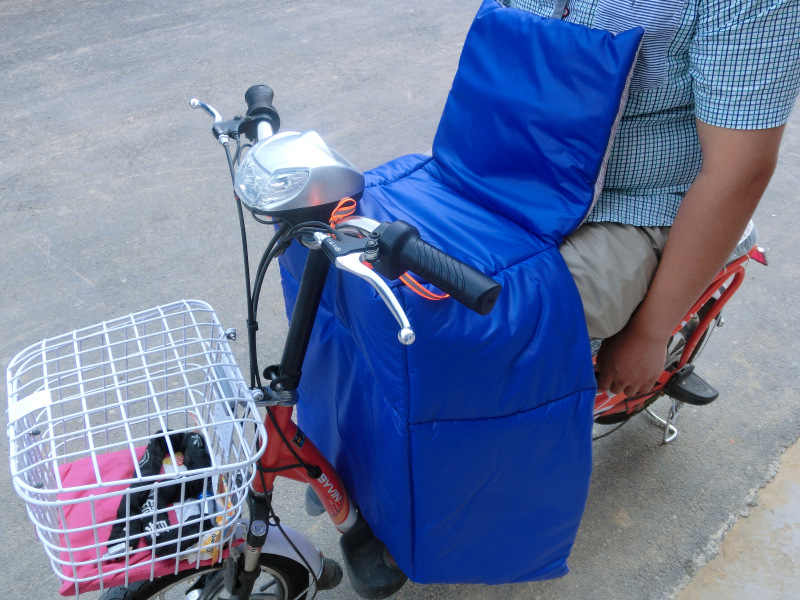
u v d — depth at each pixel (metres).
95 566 1.18
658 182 1.40
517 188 1.38
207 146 3.67
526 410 1.28
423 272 0.98
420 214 1.39
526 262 1.28
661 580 1.90
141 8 5.20
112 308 2.71
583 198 1.30
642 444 2.25
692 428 2.30
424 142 3.70
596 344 1.59
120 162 3.54
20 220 3.15
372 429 1.35
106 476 1.31
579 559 1.94
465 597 1.86
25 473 1.10
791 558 1.94
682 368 2.01
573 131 1.27
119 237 3.06
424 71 4.40
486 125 1.41
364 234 1.08
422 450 1.25
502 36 1.37
